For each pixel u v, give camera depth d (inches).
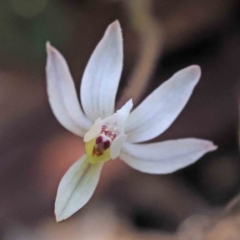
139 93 8.9
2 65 9.8
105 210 9.5
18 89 10.0
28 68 9.9
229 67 9.8
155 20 9.1
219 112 9.7
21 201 9.5
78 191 7.4
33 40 9.7
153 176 9.7
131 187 9.6
